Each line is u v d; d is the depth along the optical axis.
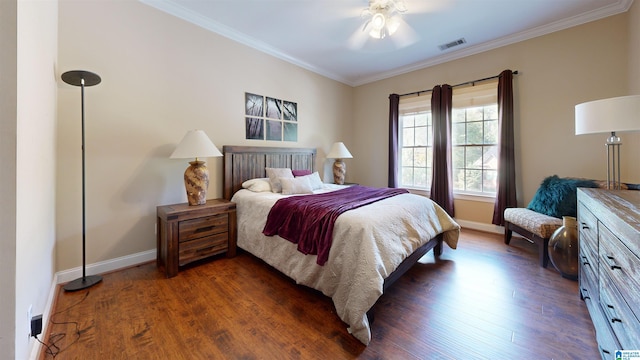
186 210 2.33
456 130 3.87
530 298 1.86
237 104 3.24
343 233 1.68
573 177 2.85
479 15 2.73
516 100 3.24
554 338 1.44
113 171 2.33
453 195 3.86
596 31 2.71
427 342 1.42
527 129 3.18
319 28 3.01
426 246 2.33
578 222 1.81
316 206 2.01
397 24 2.65
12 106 0.99
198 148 2.39
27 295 1.15
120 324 1.56
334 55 3.79
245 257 2.71
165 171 2.65
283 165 3.73
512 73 3.21
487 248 2.91
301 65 4.08
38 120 1.36
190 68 2.80
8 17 0.98
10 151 0.98
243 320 1.62
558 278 2.16
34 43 1.27
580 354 1.32
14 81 0.99
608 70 2.65
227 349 1.37
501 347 1.38
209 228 2.50
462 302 1.82
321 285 1.76
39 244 1.41
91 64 2.18
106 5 2.25
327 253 1.72
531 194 3.17
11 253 0.98
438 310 1.73
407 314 1.69
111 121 2.30
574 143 2.88
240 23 2.91
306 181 3.03
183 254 2.31
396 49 3.58
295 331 1.52
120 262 2.39
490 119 3.55
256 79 3.45
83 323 1.57
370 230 1.63
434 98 3.85
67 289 1.94
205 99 2.94
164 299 1.86
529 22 2.88
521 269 2.36
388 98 4.60
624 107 1.57
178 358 1.30
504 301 1.83
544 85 3.04
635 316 0.85
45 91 1.54
